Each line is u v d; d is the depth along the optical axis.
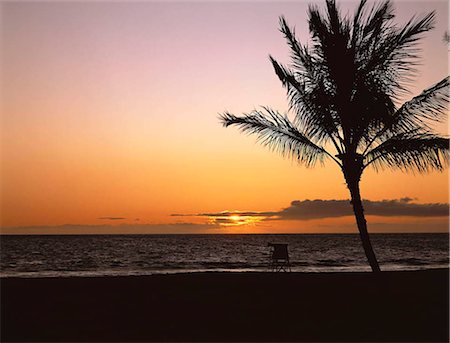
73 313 9.38
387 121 14.13
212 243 89.38
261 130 15.46
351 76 14.33
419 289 12.39
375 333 7.76
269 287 12.91
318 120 14.70
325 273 16.66
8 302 10.56
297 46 15.24
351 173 14.63
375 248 61.84
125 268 31.05
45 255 47.66
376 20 14.48
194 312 9.46
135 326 8.27
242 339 7.40
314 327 8.16
